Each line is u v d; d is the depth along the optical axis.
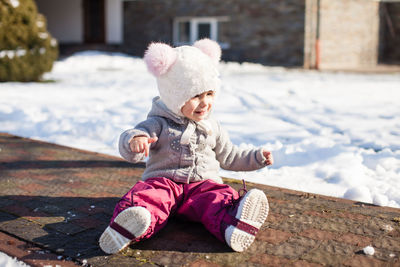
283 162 4.27
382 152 4.48
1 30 10.26
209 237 2.42
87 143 5.15
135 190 2.43
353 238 2.42
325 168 3.96
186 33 19.84
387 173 3.89
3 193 3.17
